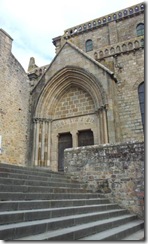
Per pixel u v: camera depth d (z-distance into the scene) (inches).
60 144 671.1
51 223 174.7
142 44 668.7
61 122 677.3
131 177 358.3
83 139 637.3
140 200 340.2
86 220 220.5
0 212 167.6
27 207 197.5
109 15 895.7
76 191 327.0
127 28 846.5
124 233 219.0
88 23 933.8
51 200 231.0
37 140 640.4
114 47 701.9
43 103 684.1
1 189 210.8
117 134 560.1
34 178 295.6
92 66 629.9
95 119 616.7
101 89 589.6
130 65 667.4
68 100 689.0
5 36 634.8
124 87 650.8
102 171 384.8
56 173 394.6
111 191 365.7
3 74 605.0
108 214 271.6
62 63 688.4
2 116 577.3
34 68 794.2
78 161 413.7
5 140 573.9
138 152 364.5
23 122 658.2
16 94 647.8
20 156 619.8
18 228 147.4
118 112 625.0
